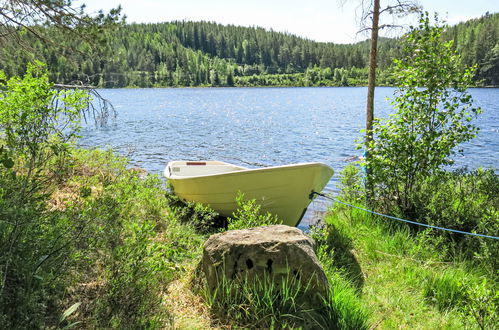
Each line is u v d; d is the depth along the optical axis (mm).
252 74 187750
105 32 4965
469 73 5934
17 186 3193
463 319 3574
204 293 3535
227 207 6887
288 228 3893
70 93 3887
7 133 3016
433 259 4953
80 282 3232
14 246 2697
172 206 7098
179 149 18047
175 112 40812
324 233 5645
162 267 3180
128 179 5676
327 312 3332
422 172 6094
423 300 4035
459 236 5465
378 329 3469
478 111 5891
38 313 2562
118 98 71188
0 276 2445
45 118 3262
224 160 15633
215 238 3738
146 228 3273
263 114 38938
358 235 5777
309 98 73062
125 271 3102
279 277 3420
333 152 17672
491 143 19094
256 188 6391
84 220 3207
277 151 17953
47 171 4145
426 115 6008
